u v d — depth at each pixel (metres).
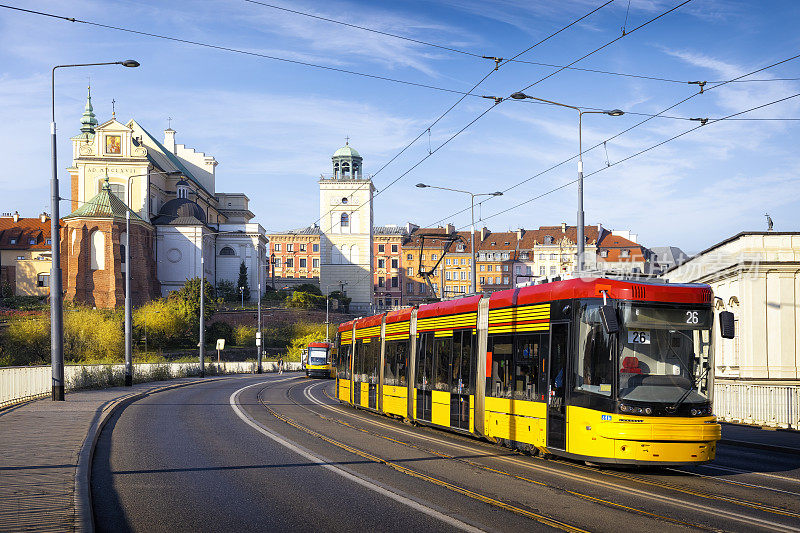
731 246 36.22
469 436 21.80
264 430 22.44
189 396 37.88
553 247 136.62
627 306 14.95
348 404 33.94
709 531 10.06
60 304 29.52
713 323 15.37
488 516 10.85
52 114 28.69
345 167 138.88
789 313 34.12
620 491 12.90
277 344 101.75
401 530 9.98
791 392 24.28
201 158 134.50
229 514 10.95
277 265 162.38
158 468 15.16
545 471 15.01
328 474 14.46
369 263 136.38
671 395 14.58
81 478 12.47
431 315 23.22
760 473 15.49
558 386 15.89
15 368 28.16
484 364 19.25
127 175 103.06
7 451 15.61
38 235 126.19
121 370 45.78
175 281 104.38
